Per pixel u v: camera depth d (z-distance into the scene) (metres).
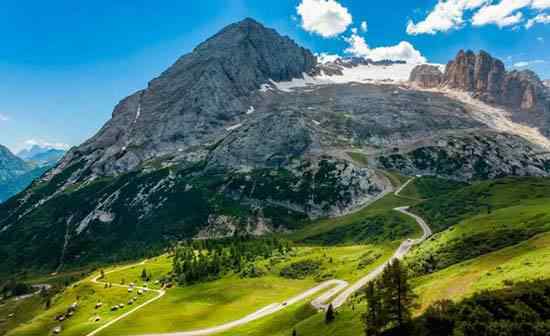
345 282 147.25
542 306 59.81
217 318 143.12
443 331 61.66
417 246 151.25
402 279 69.56
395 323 72.12
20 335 165.38
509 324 57.62
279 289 165.62
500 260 88.44
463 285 78.44
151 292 189.00
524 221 120.19
